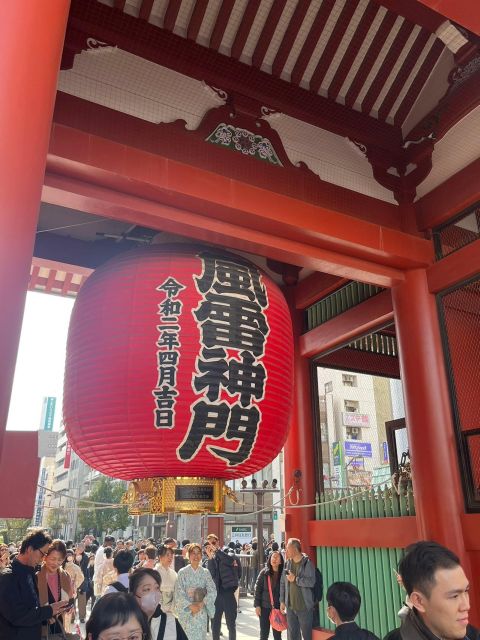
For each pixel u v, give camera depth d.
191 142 6.39
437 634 2.09
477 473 6.88
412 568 2.16
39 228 8.70
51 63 2.69
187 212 6.17
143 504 5.00
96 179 5.61
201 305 5.11
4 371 2.20
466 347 7.52
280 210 6.59
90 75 5.97
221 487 5.10
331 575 8.88
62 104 5.70
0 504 5.73
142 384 4.76
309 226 6.75
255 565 18.25
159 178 5.82
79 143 5.49
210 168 6.42
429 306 7.46
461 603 2.06
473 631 2.53
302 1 6.94
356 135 7.89
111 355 4.90
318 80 7.54
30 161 2.48
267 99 7.20
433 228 7.86
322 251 7.09
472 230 7.44
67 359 5.43
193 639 6.02
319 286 10.10
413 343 7.34
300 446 9.80
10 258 2.31
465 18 3.97
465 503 6.59
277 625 7.64
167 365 4.79
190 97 6.62
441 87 7.80
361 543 8.16
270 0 6.94
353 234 7.08
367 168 7.88
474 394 7.30
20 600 3.97
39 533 4.29
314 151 7.45
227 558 8.91
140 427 4.74
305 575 7.42
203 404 4.76
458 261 7.21
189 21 6.72
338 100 7.89
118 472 5.16
